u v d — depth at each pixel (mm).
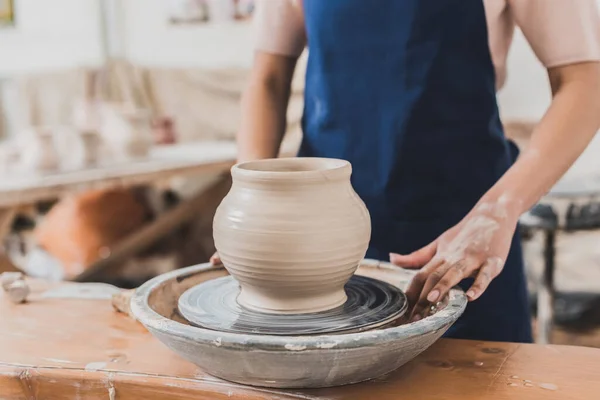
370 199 1229
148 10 4340
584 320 2412
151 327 683
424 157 1185
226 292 842
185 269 918
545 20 1021
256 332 706
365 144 1224
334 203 743
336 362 639
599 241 2701
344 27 1197
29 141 2566
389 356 658
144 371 754
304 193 730
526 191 929
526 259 2637
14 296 1019
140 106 4250
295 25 1310
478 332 1167
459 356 792
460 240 869
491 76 1159
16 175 2467
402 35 1159
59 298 1043
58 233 3262
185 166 2689
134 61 4469
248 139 1261
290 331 706
